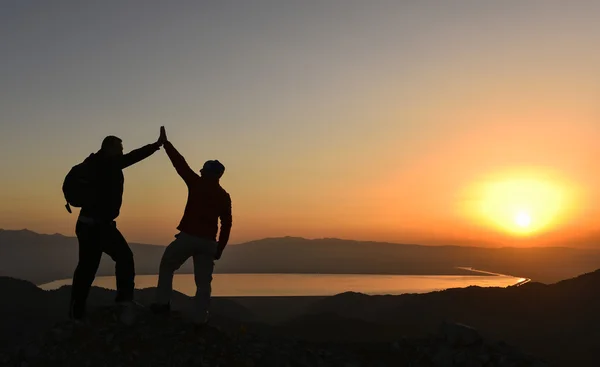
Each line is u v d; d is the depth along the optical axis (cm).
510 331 4128
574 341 3747
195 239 823
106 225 857
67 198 845
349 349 929
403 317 5062
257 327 2769
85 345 786
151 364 759
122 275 880
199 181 842
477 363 885
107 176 851
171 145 871
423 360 902
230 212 844
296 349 872
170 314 868
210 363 772
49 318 2972
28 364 759
